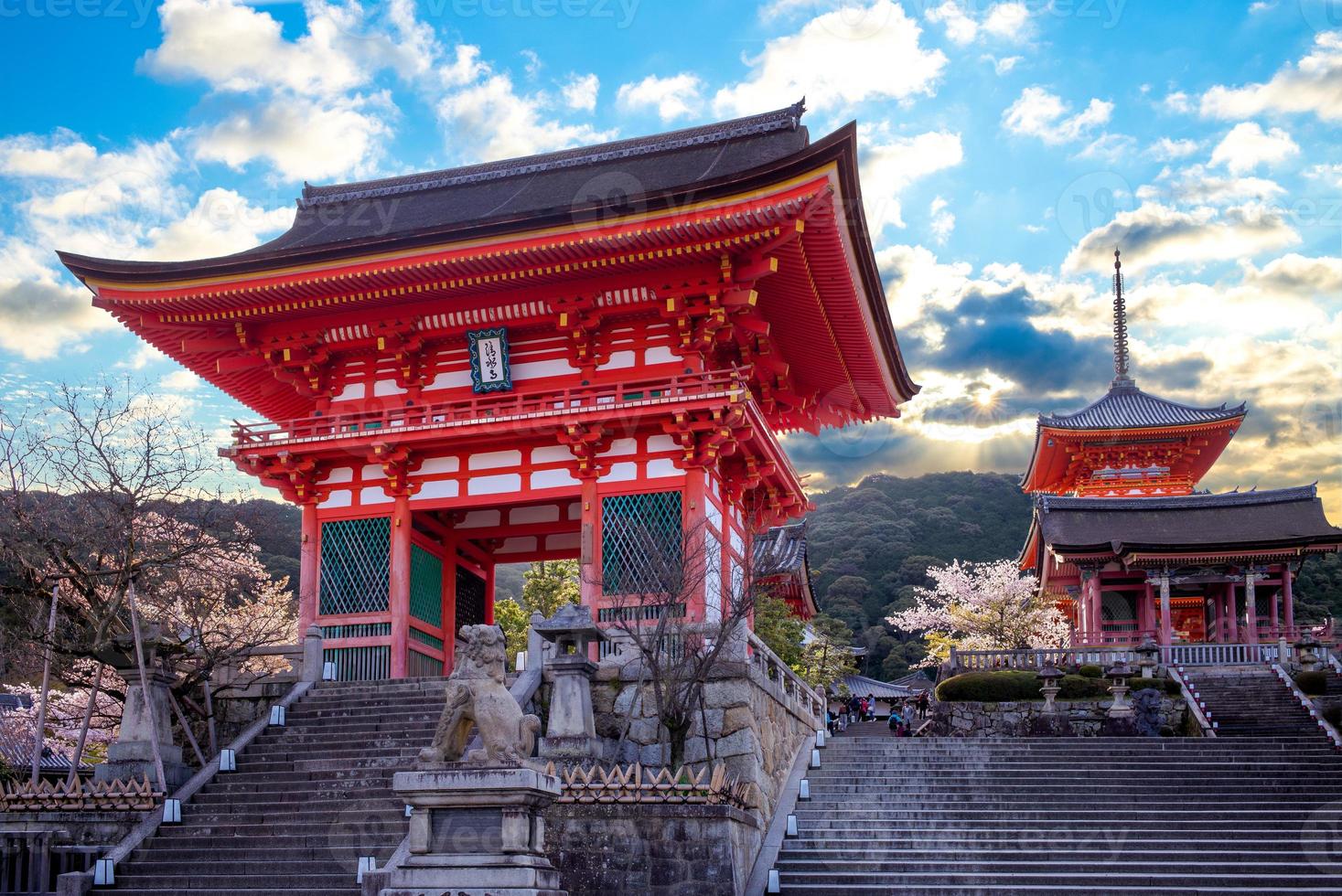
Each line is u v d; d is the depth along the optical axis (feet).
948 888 72.79
